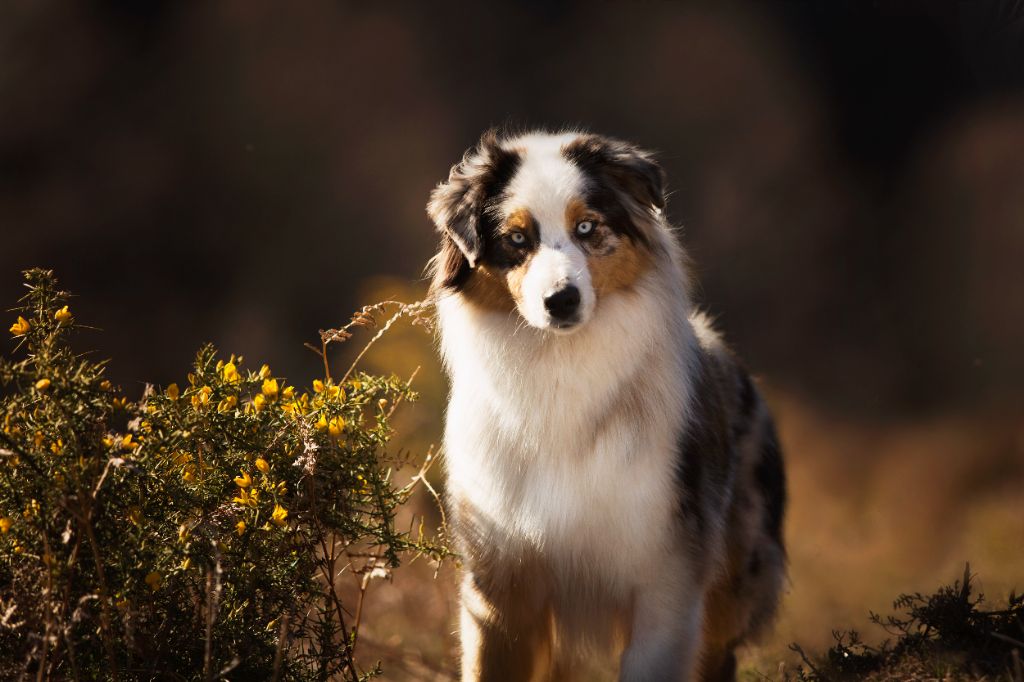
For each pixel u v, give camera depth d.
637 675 6.03
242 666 5.40
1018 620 6.25
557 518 6.01
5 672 5.11
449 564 8.11
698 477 6.27
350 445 5.83
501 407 6.08
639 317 6.09
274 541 5.56
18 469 5.26
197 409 5.61
